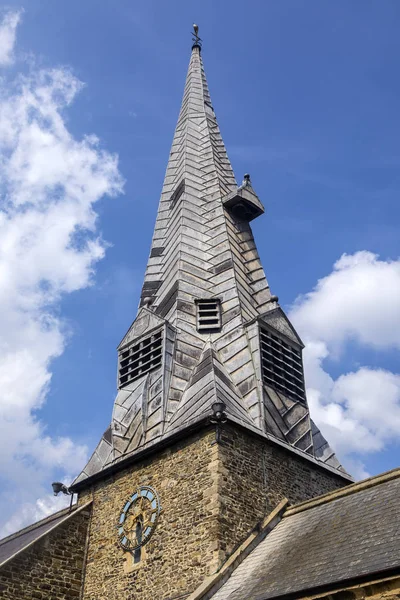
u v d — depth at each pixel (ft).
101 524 80.07
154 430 80.79
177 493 73.10
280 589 55.31
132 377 90.43
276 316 93.15
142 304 101.60
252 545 68.28
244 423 76.23
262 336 88.94
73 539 79.30
